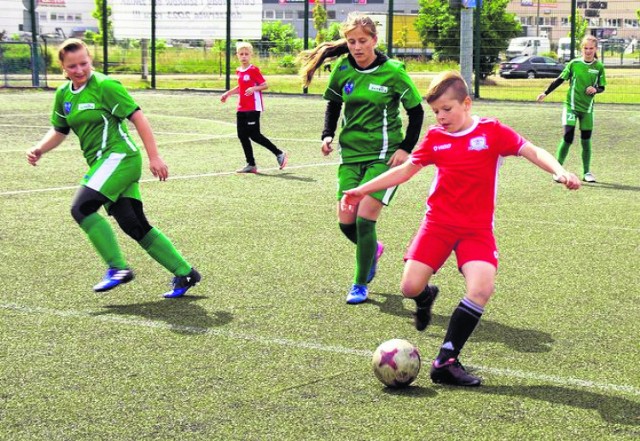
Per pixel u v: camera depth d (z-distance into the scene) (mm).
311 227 8617
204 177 12117
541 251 7688
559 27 57406
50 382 4578
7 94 28094
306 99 27500
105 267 7055
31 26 31438
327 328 5527
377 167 6234
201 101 26234
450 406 4273
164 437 3916
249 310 5906
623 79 35094
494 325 5594
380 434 3939
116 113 6133
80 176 12023
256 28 30844
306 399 4355
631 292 6395
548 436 3930
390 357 4449
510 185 11539
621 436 3938
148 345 5176
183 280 6207
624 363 4906
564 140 12094
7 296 6207
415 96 6168
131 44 41156
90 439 3896
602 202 10242
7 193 10555
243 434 3941
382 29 33938
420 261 4824
